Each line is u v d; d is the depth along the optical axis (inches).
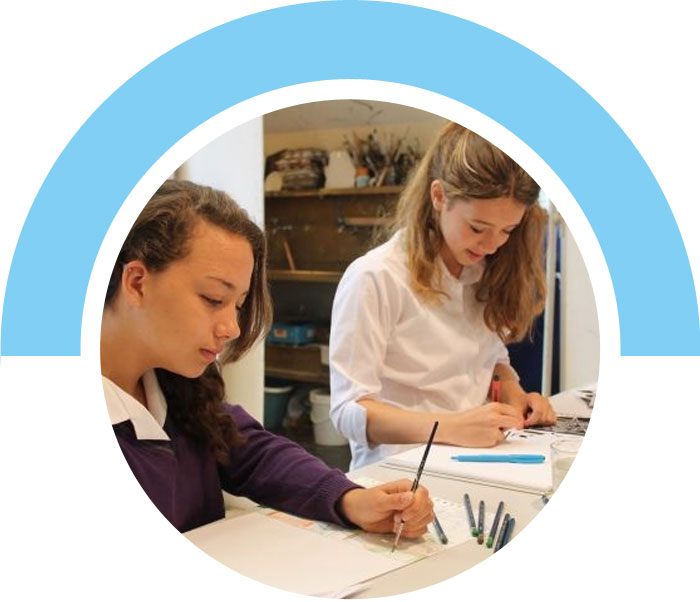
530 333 75.5
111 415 31.0
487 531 28.8
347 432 43.8
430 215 47.6
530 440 42.1
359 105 97.0
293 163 106.6
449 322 49.6
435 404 49.8
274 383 116.4
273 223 113.2
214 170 59.2
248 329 34.1
